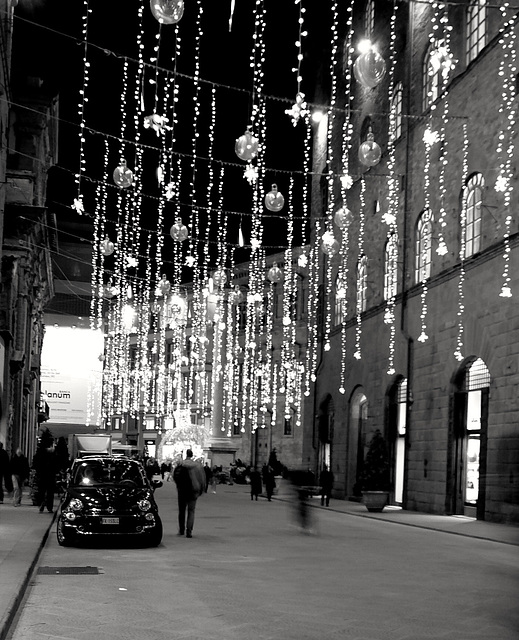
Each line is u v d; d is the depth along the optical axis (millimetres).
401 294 35688
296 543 19203
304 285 66375
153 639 8648
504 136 26766
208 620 9680
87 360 77500
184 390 81562
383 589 12328
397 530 24422
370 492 32375
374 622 9750
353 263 43938
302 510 21844
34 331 53469
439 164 32469
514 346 25469
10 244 40406
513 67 26359
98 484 18219
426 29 34562
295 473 22094
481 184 28938
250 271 63156
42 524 21438
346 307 44844
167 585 12250
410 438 34156
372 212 40969
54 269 80938
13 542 16766
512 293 25719
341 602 11094
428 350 32750
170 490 48188
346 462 42750
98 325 78125
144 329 74500
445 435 30688
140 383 87750
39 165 44750
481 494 27188
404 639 8875
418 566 15320
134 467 19109
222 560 15508
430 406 32312
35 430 59312
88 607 10359
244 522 25516
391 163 35844
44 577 12898
